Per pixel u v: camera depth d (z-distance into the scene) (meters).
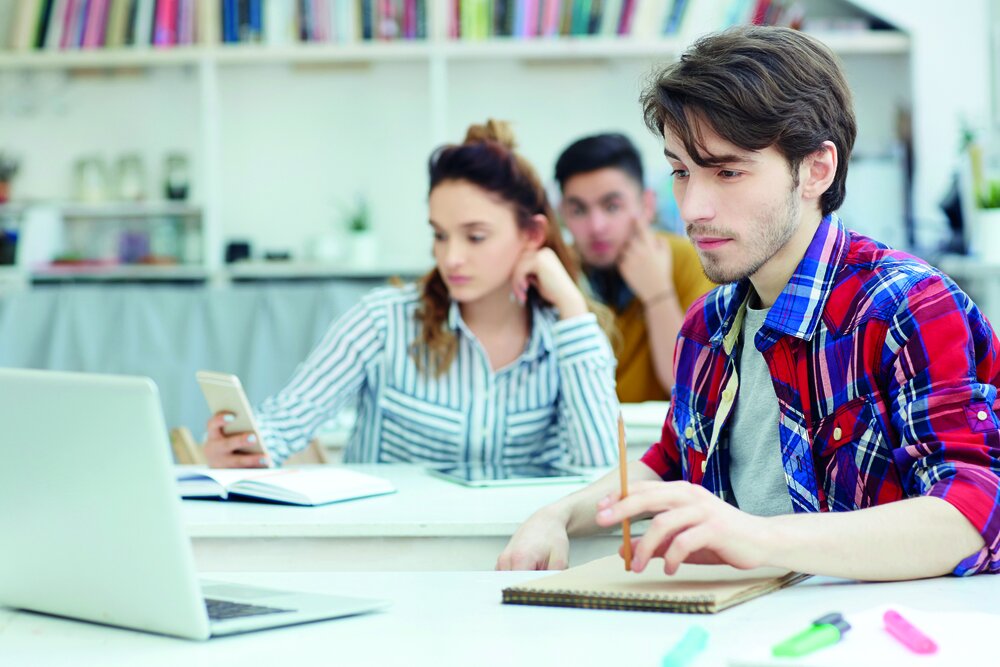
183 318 3.87
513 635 0.88
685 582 1.00
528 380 2.03
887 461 1.17
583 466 1.92
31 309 3.87
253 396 3.79
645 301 2.89
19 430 0.94
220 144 4.24
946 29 3.79
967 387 1.10
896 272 1.18
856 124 1.22
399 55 3.99
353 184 4.25
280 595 1.01
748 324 1.32
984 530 1.03
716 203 1.15
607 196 2.86
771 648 0.79
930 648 0.77
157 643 0.90
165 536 0.87
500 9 3.96
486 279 1.97
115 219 4.22
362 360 2.02
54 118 4.26
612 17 3.93
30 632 0.95
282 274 4.02
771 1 3.88
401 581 1.09
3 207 4.10
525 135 4.18
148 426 0.86
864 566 1.00
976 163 3.27
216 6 4.04
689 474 1.40
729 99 1.12
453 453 2.01
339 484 1.59
